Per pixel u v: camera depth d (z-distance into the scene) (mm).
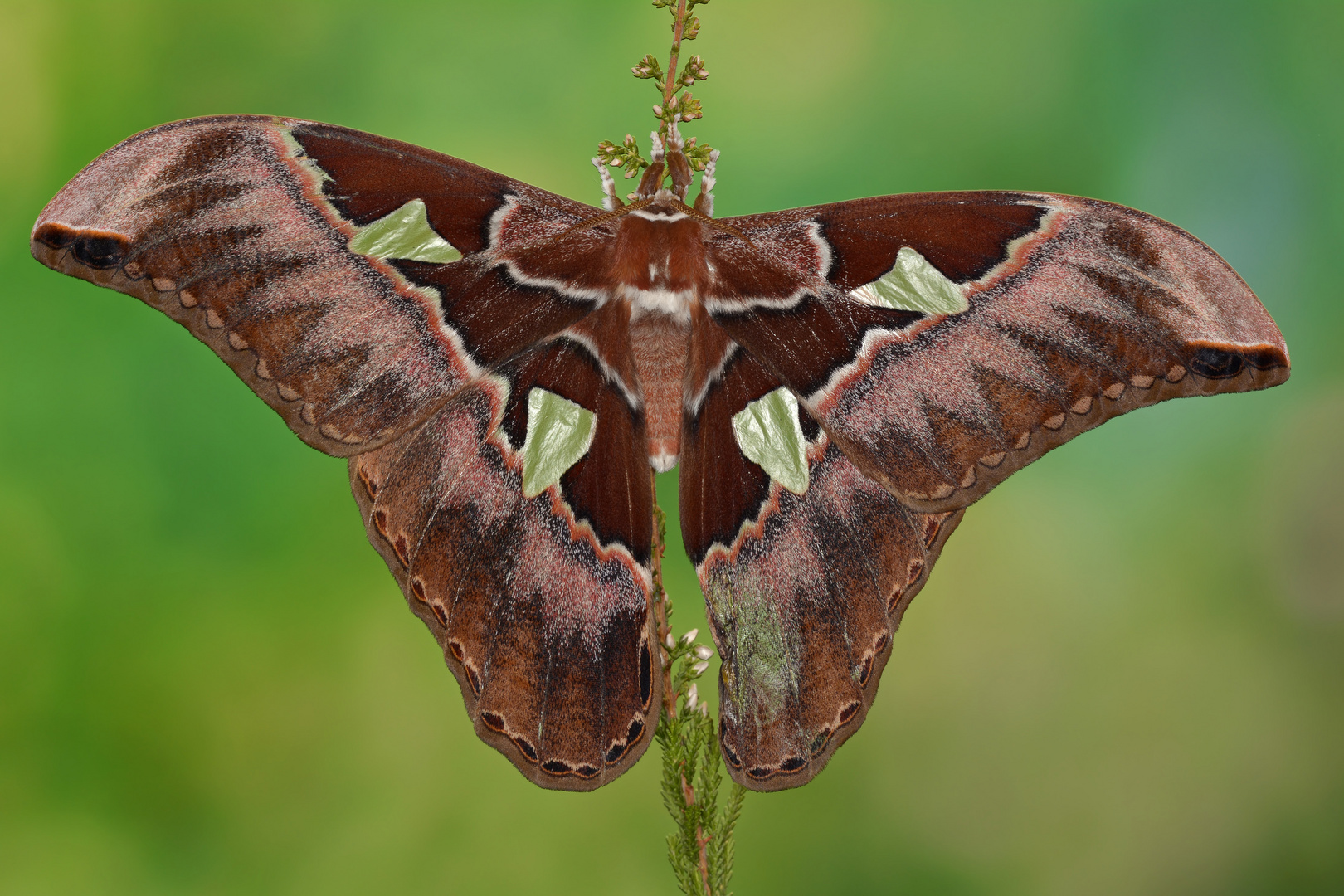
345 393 510
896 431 513
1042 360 508
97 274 502
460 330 514
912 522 516
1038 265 509
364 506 515
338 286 509
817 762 517
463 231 514
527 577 517
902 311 513
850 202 517
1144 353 505
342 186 509
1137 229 506
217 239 505
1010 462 510
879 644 517
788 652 518
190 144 504
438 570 516
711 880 518
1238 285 503
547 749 516
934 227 513
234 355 507
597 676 516
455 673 516
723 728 518
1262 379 503
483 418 517
